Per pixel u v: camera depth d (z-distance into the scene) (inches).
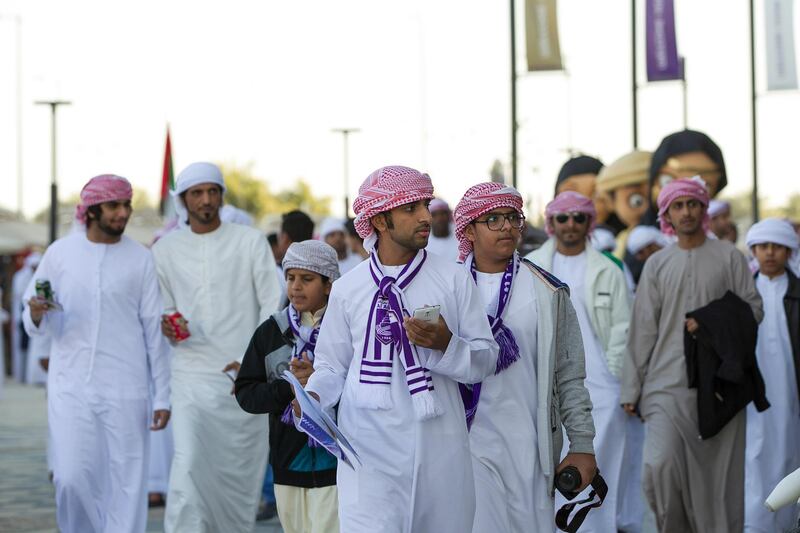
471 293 217.0
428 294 213.3
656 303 338.0
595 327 364.8
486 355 214.1
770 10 1162.0
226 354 349.1
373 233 216.7
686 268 336.2
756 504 384.2
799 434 402.6
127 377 346.0
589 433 242.7
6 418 802.2
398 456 210.7
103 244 349.1
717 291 334.6
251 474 349.1
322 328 219.9
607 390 362.3
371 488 211.8
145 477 349.1
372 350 212.4
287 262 271.0
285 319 277.9
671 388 333.7
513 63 1002.1
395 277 214.1
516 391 244.5
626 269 520.7
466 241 255.6
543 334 245.0
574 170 762.8
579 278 368.8
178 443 342.6
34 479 534.3
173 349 353.1
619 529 392.5
